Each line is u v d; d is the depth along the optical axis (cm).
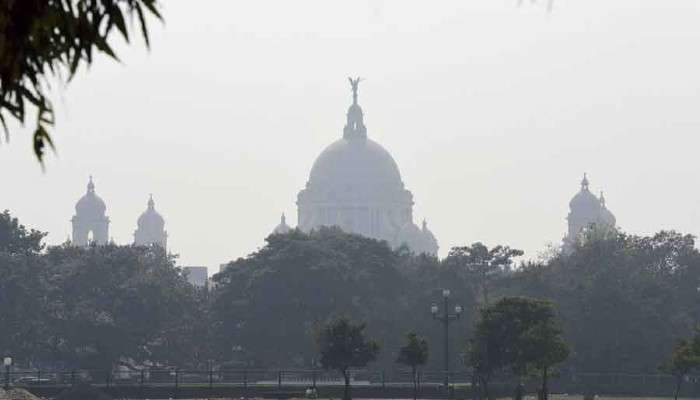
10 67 2175
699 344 19662
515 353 18888
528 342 18738
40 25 2177
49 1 2184
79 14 2192
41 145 2205
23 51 2183
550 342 18825
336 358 19088
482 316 19500
